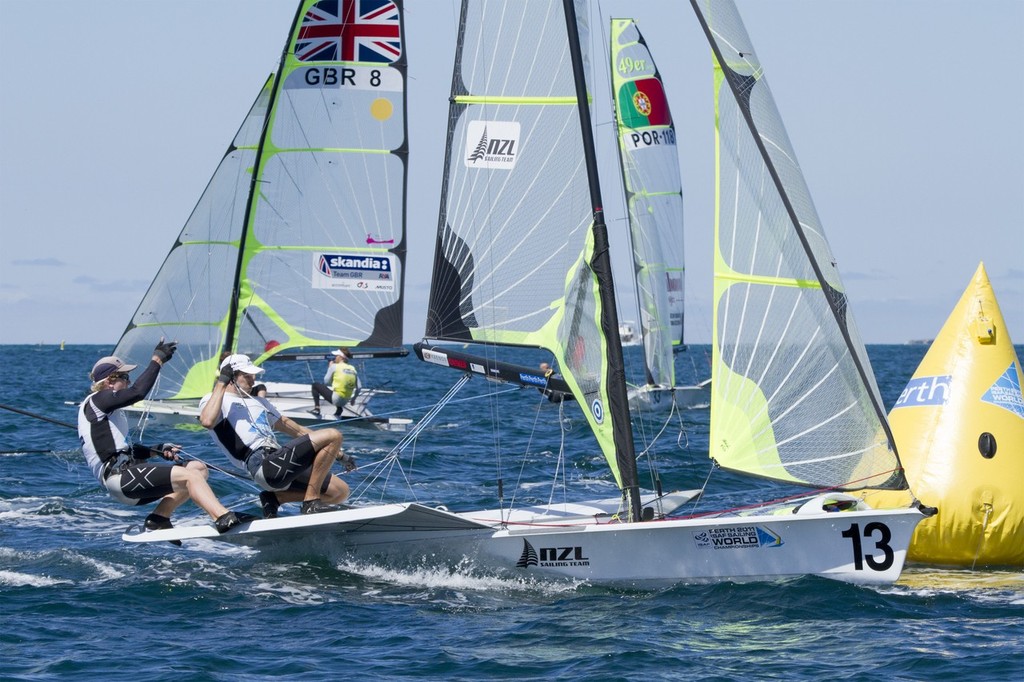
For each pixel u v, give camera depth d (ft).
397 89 233.96
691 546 124.47
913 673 98.02
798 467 125.90
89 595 120.06
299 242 234.79
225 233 261.85
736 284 127.54
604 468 220.64
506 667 99.40
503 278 138.31
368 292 236.63
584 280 131.23
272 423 135.54
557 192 135.85
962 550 136.26
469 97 138.51
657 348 353.31
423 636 108.37
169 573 129.80
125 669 97.25
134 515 165.89
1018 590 125.70
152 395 263.08
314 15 230.89
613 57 349.20
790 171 126.41
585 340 131.44
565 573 126.52
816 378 124.88
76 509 169.48
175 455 134.10
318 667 98.78
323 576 130.21
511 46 136.87
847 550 124.36
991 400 139.54
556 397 142.10
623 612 116.67
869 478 124.26
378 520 124.77
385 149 234.58
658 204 354.95
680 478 203.00
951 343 144.05
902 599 120.88
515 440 271.08
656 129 351.67
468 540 128.26
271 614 115.34
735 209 127.34
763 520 123.54
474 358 139.44
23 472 205.05
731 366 127.85
